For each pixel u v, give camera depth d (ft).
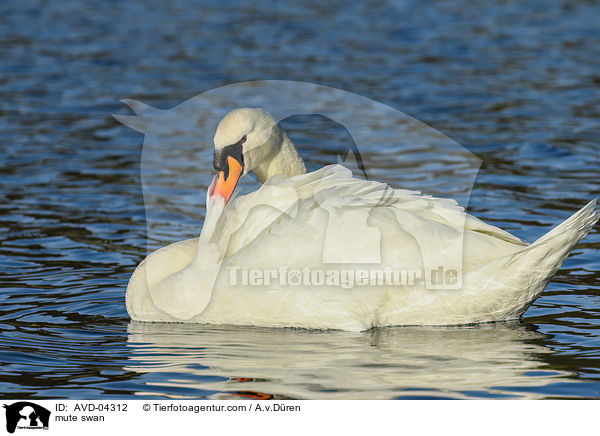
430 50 122.93
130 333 36.73
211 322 37.93
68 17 156.35
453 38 132.05
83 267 46.34
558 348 33.53
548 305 39.29
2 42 131.75
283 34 138.00
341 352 33.45
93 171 68.69
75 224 54.90
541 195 59.31
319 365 32.04
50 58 120.06
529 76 104.22
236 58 118.73
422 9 160.15
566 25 140.26
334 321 36.42
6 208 58.39
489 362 32.07
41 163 70.85
